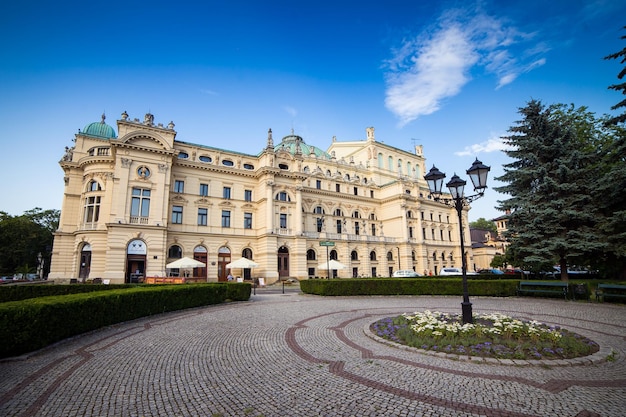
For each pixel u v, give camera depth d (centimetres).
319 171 5609
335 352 960
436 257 6675
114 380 747
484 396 639
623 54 1958
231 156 4788
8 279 5866
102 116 4759
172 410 593
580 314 1588
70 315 1128
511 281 2442
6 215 6119
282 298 2548
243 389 689
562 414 564
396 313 1669
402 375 757
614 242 2300
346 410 585
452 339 989
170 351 989
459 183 1303
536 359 840
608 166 2555
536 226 2573
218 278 4316
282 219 4756
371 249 5650
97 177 3919
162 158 3978
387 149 6838
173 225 4122
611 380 718
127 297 1488
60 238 4006
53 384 722
